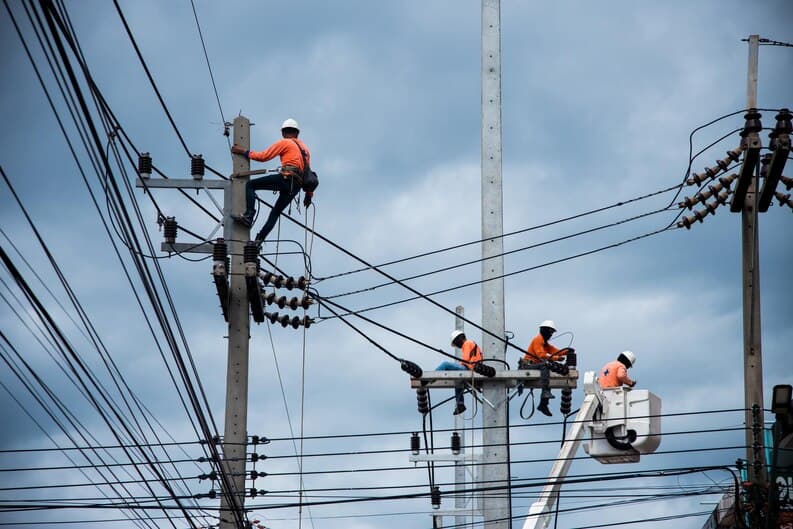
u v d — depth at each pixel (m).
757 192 45.88
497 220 47.84
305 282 45.50
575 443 48.66
